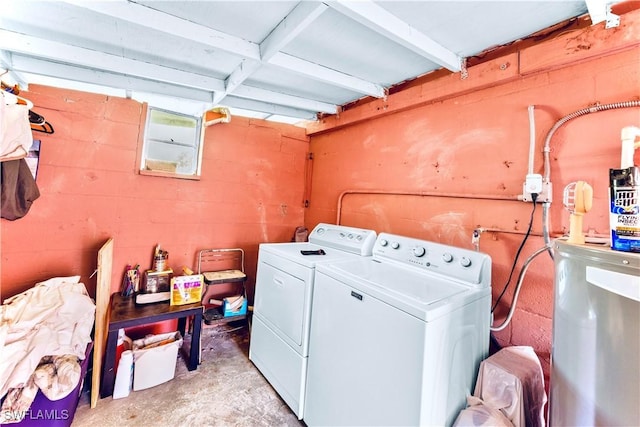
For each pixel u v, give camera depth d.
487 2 1.24
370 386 1.24
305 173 3.22
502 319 1.60
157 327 2.36
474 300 1.31
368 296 1.28
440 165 1.93
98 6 1.23
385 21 1.31
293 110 2.81
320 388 1.51
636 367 0.68
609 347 0.74
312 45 1.65
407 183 2.15
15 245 1.89
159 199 2.42
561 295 0.91
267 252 2.07
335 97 2.50
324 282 1.54
